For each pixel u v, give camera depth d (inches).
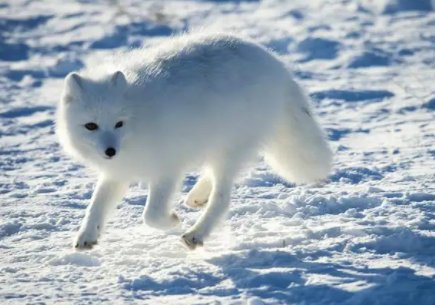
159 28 1428.4
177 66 430.3
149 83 417.1
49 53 1299.2
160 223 425.7
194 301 345.4
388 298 336.5
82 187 612.7
